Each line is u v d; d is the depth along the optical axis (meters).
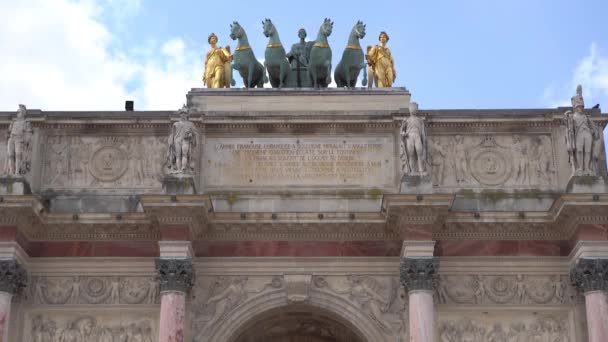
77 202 37.59
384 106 39.44
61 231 36.69
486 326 36.16
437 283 35.59
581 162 36.09
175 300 34.41
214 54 41.62
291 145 38.59
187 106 39.12
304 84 41.72
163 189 35.53
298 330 40.12
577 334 35.62
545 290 36.34
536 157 38.38
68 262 36.69
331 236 36.78
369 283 36.44
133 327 36.16
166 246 35.03
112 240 36.88
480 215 36.16
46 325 36.12
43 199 37.50
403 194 34.50
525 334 36.00
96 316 36.34
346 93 39.69
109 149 38.66
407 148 36.50
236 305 36.28
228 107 39.47
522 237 36.72
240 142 38.62
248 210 37.25
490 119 38.53
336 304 36.28
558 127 38.56
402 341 35.59
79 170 38.31
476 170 38.28
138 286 36.56
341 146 38.56
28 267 36.56
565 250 36.56
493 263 36.59
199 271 36.59
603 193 34.53
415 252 34.94
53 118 38.62
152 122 38.72
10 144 36.38
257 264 36.69
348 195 37.50
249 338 39.19
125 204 37.62
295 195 37.56
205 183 38.03
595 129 36.66
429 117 38.53
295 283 36.41
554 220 36.06
